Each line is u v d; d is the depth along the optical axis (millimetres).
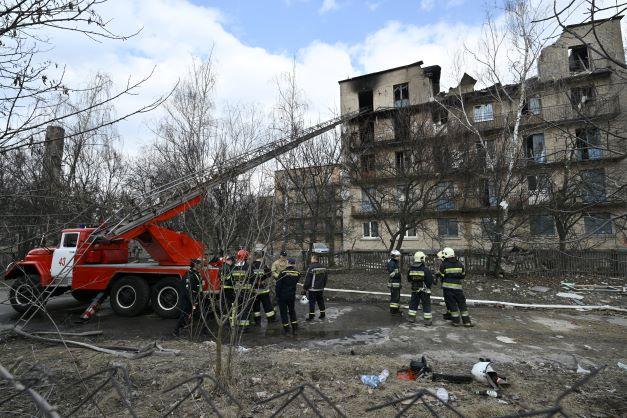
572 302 9898
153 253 8719
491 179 12969
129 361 4824
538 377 4500
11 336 6262
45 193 5445
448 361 5195
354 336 6762
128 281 8500
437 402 3648
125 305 8562
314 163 14969
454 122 13898
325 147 15086
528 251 13062
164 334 6883
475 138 13625
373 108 26469
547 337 6629
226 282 6539
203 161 13109
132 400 3600
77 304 10312
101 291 8633
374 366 4723
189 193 8312
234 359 4719
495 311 9180
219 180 8336
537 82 14453
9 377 1626
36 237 4332
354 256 15500
